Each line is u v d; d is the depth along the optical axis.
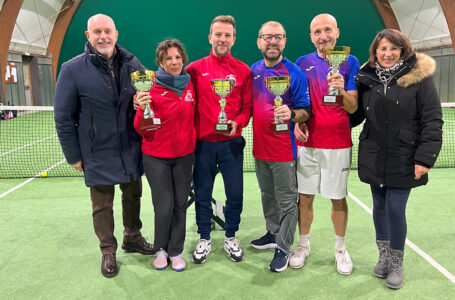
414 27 20.19
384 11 20.58
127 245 3.26
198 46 20.98
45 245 3.42
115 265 2.89
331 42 2.76
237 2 20.45
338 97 2.46
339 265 2.87
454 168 6.16
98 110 2.66
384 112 2.47
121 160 2.77
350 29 20.97
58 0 18.98
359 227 3.75
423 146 2.36
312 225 3.83
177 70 2.62
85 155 2.72
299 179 2.93
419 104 2.39
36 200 4.77
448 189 4.96
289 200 2.84
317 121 2.77
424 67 2.34
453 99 18.44
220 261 3.10
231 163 2.96
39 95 19.64
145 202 4.64
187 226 3.91
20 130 12.20
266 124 2.79
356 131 10.99
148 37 20.73
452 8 16.42
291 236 2.89
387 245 2.76
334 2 20.56
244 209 4.42
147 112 2.53
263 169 2.96
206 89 2.83
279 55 2.75
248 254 3.22
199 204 3.07
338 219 2.88
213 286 2.70
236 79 2.84
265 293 2.60
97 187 2.83
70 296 2.59
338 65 2.51
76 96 2.63
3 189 5.30
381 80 2.49
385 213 2.72
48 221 4.03
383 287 2.65
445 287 2.63
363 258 3.10
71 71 2.58
